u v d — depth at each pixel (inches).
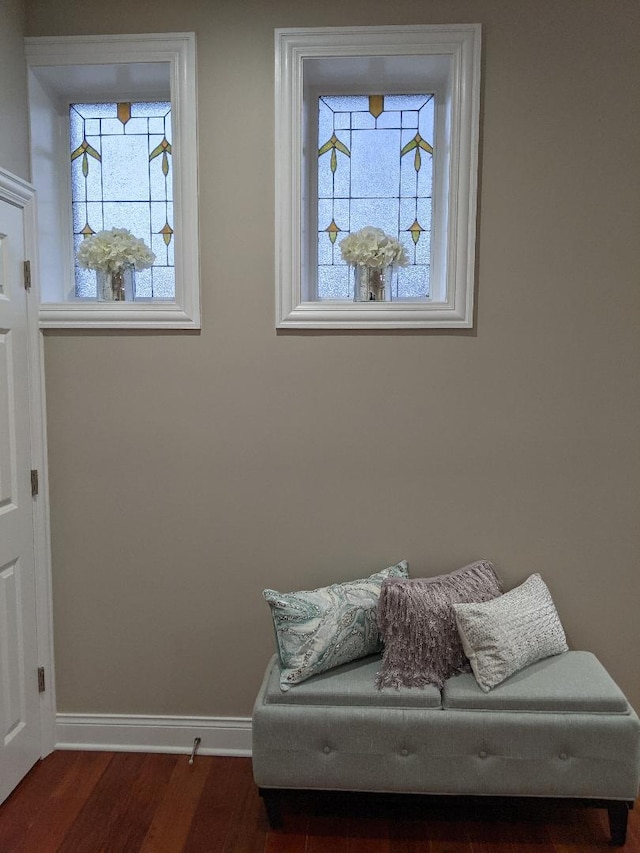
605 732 76.9
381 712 78.6
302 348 92.6
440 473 93.3
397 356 92.0
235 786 90.0
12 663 88.4
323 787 79.7
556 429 92.0
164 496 95.6
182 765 94.8
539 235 89.6
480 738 77.7
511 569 94.2
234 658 97.0
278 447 94.1
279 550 95.4
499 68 87.9
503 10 87.2
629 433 91.6
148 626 97.5
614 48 86.9
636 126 87.6
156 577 96.7
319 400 93.1
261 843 79.3
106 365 94.2
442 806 86.4
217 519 95.5
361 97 99.4
